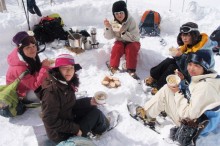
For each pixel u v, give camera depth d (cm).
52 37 528
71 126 303
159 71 428
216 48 505
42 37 520
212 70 317
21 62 363
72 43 496
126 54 460
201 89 305
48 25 526
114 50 465
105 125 350
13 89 359
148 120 370
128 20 455
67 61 281
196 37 371
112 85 428
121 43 470
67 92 291
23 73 359
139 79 454
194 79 317
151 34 568
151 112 363
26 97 381
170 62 420
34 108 391
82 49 497
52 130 300
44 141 333
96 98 325
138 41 476
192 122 315
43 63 376
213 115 317
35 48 364
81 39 496
